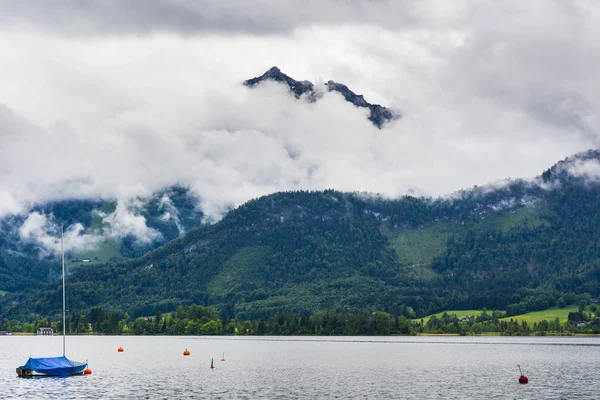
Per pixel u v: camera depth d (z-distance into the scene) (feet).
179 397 508.94
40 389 545.03
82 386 565.12
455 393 527.40
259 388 561.84
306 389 554.87
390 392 534.78
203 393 530.68
